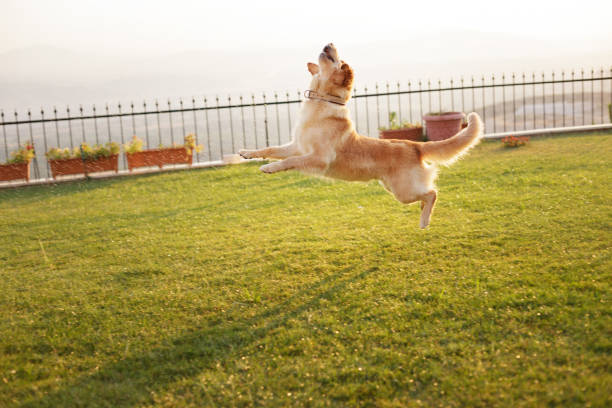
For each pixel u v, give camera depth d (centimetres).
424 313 352
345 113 439
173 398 275
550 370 271
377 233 555
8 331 365
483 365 283
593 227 507
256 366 301
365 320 350
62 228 676
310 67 452
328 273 448
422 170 454
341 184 846
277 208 715
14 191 991
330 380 281
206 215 704
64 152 1072
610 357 276
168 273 476
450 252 475
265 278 445
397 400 259
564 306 339
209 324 367
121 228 660
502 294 370
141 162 1091
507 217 573
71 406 273
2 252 578
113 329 364
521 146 1080
